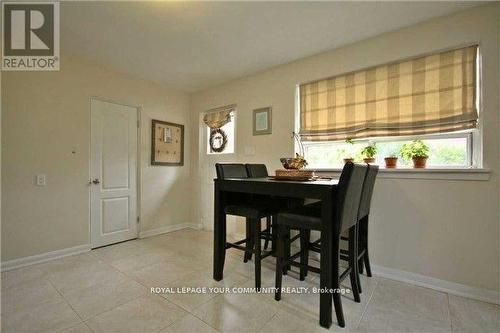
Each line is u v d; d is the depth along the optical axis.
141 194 3.42
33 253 2.47
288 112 2.91
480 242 1.86
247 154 3.28
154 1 1.85
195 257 2.68
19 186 2.39
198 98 3.94
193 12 1.98
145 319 1.60
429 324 1.57
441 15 2.01
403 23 2.12
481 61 1.88
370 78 2.39
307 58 2.76
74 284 2.05
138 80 3.37
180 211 3.94
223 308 1.72
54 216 2.62
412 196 2.12
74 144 2.77
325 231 1.56
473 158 1.97
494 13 1.83
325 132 2.66
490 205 1.83
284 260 1.96
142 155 3.43
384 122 2.30
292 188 1.70
